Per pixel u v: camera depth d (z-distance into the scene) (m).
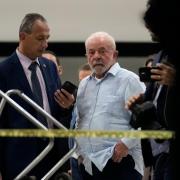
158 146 7.29
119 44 16.44
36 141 8.47
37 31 8.64
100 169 8.50
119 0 16.34
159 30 6.46
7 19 16.25
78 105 8.81
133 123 7.09
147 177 9.66
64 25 16.38
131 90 8.58
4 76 8.57
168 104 6.47
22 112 7.12
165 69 6.61
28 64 8.70
